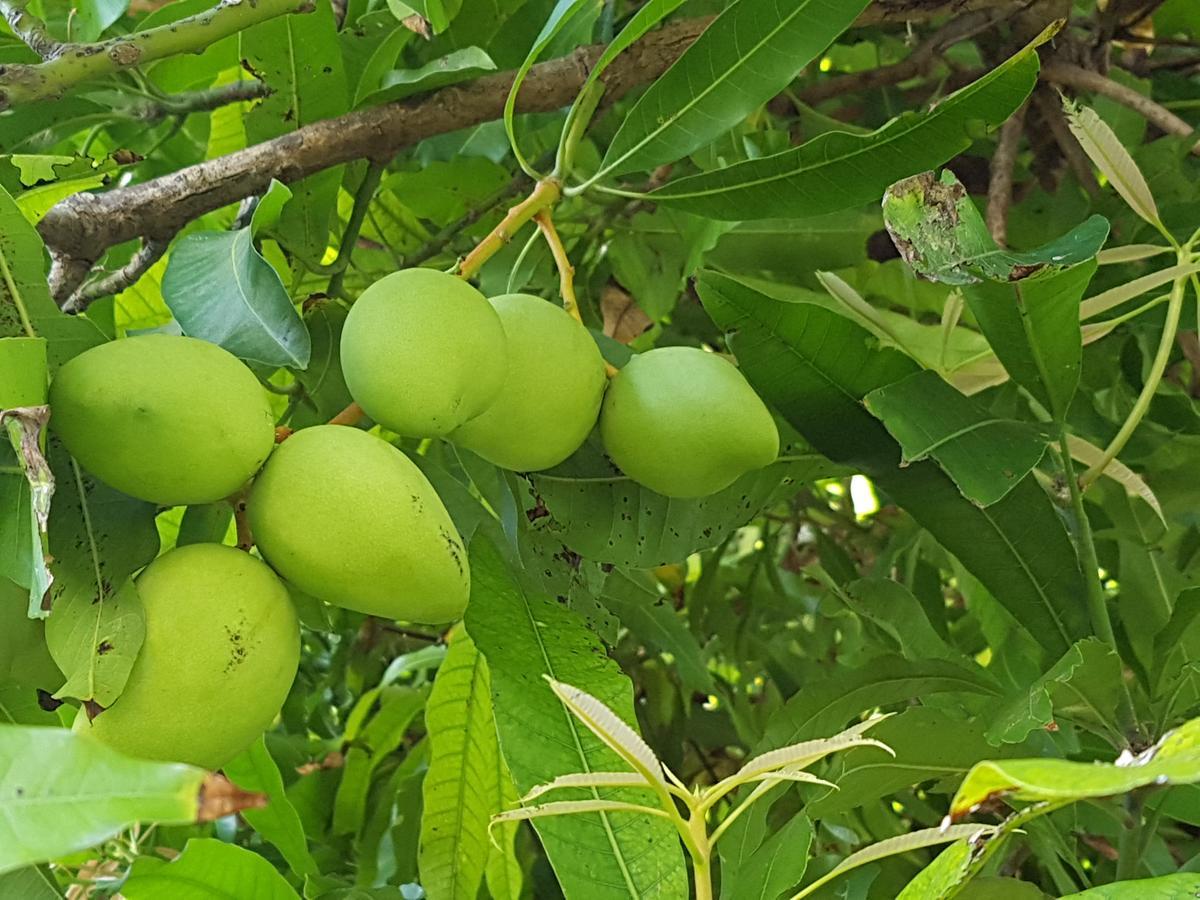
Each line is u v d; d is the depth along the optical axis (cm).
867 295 93
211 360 53
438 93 75
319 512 53
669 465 63
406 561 53
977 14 90
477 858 75
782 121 99
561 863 57
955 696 76
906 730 65
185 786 39
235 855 62
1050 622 69
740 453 62
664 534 70
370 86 76
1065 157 100
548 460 64
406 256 89
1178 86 103
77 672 50
